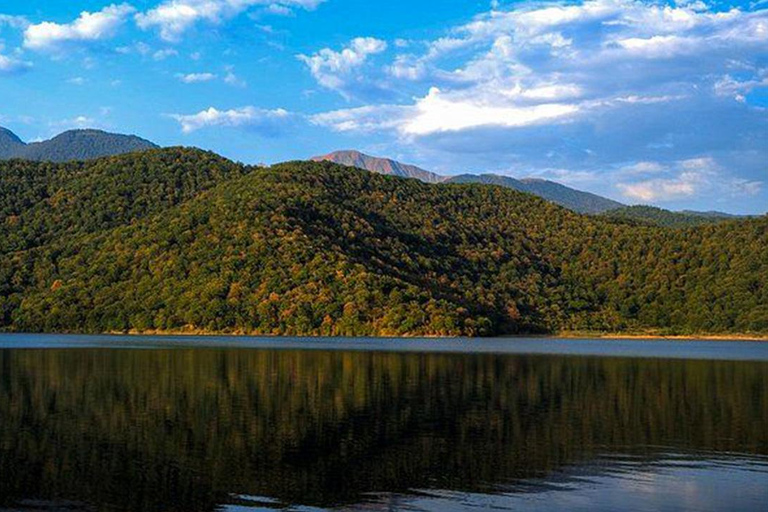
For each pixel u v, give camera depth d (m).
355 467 44.34
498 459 46.69
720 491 39.72
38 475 42.12
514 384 85.31
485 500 37.97
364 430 55.34
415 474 43.00
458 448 49.66
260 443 50.47
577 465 45.38
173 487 40.00
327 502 37.56
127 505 37.06
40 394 72.12
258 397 71.62
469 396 74.38
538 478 42.22
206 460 45.66
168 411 62.72
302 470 43.50
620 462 46.19
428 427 56.94
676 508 36.81
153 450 48.16
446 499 38.16
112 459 45.75
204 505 37.09
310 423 57.97
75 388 76.81
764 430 56.91
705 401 72.12
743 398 74.38
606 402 71.06
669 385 85.50
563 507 36.88
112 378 86.19
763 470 44.31
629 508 36.78
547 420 60.62
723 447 50.62
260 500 37.94
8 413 61.06
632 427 57.81
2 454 46.78
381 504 37.31
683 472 43.72
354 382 85.12
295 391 76.56
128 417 59.59
